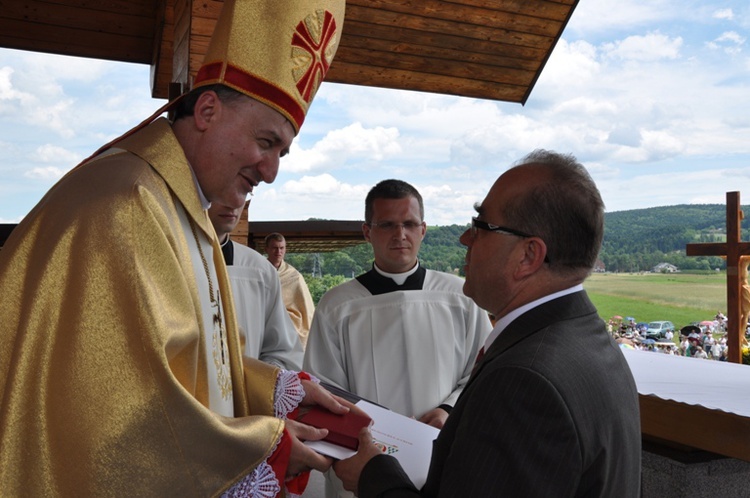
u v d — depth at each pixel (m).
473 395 1.19
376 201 2.63
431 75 6.90
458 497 1.11
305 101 1.54
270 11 1.48
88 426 1.11
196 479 1.21
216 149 1.46
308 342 2.63
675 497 2.04
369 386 2.51
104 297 1.15
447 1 6.30
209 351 1.48
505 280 1.35
